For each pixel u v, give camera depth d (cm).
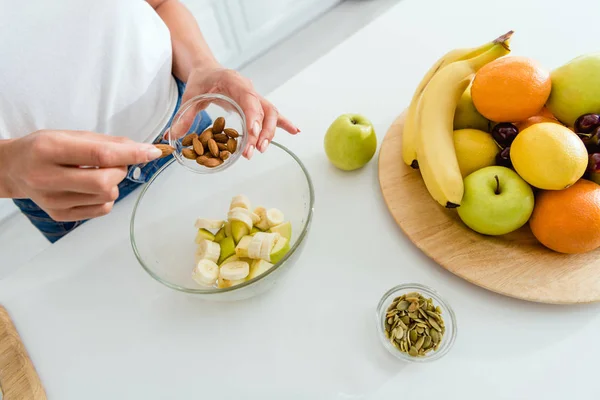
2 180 61
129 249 73
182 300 66
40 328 66
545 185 56
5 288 71
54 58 74
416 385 55
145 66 83
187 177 72
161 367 61
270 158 73
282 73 207
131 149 52
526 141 57
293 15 215
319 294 64
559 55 87
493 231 61
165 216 70
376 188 74
